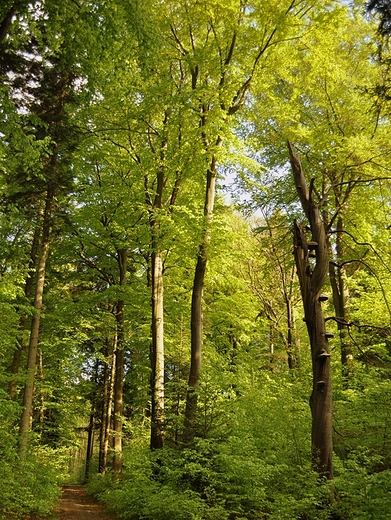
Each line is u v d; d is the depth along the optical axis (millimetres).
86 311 18016
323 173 14820
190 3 12875
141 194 15961
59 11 9617
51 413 23531
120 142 16438
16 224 14930
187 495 8742
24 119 11094
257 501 7961
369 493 5746
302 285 8359
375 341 14367
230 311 17969
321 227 8531
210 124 11750
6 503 9734
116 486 13781
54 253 18375
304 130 13984
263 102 13641
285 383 13133
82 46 10281
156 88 12664
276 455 9039
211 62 12445
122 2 9586
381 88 8852
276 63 12891
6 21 9094
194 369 12320
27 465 11422
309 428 9672
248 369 14875
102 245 18312
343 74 13477
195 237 12719
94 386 23641
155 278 14555
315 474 7340
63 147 14531
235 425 10133
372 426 9586
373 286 13906
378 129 13961
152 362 13906
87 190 17000
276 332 21234
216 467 9211
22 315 16203
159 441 12023
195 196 16312
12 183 14188
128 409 25766
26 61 12984
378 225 15383
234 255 16047
